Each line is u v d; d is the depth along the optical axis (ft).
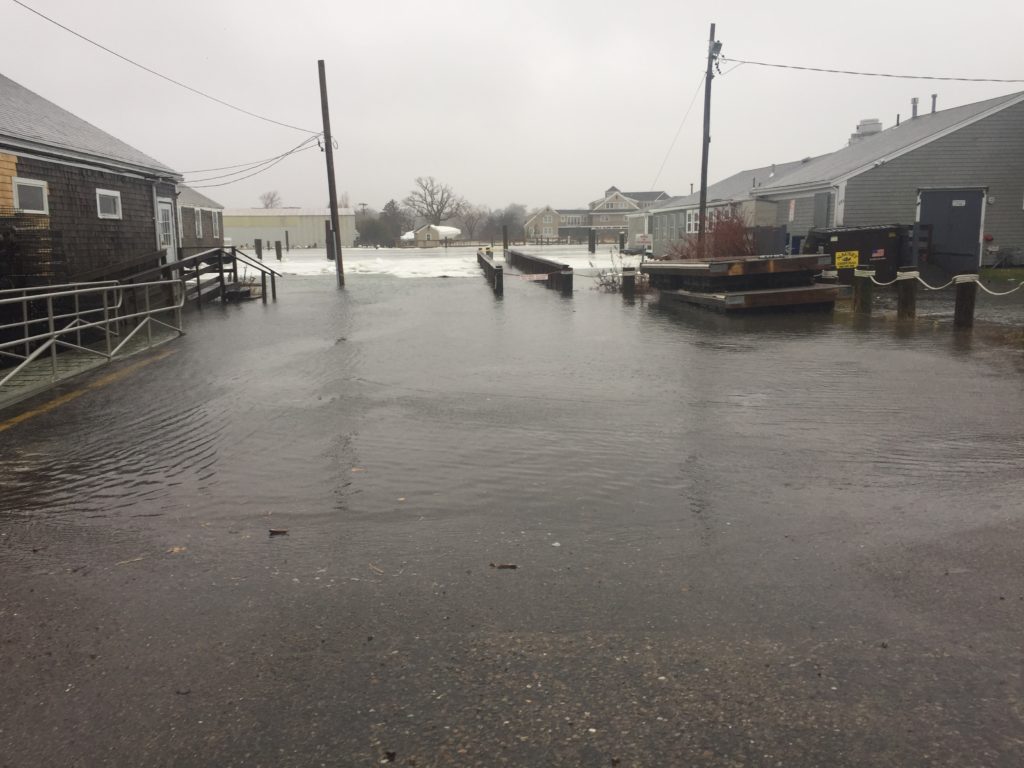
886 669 10.06
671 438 21.48
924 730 8.87
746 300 50.62
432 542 14.39
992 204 84.74
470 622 11.43
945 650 10.50
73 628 11.41
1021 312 50.24
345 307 60.95
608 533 14.73
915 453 19.72
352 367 33.42
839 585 12.43
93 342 42.63
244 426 23.36
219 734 9.01
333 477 18.35
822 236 69.51
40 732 9.08
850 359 33.50
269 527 15.26
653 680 9.91
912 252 70.44
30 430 23.17
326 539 14.61
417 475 18.40
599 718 9.20
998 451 19.77
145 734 9.02
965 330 41.55
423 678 10.03
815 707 9.32
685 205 134.62
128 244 64.13
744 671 10.08
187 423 23.82
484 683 9.91
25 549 14.32
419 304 62.49
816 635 10.92
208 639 11.07
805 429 22.22
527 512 15.89
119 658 10.60
